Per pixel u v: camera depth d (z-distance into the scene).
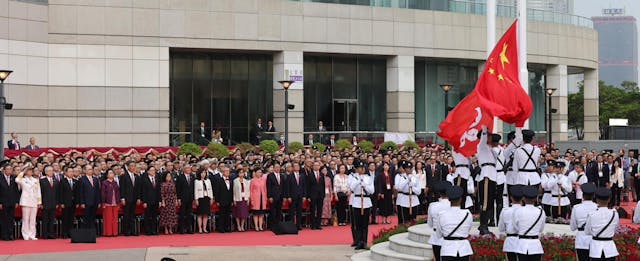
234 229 31.25
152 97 48.94
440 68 59.16
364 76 56.47
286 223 30.12
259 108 53.69
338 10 53.56
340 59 55.78
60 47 47.47
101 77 48.06
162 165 31.11
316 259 23.91
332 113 55.44
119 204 29.23
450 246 17.06
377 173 33.25
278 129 52.59
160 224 29.70
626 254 19.67
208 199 30.16
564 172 32.47
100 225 29.80
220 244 27.09
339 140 49.09
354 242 26.08
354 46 53.94
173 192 29.75
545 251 19.86
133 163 29.61
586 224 17.92
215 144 39.94
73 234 27.28
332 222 32.91
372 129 56.59
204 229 30.30
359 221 25.83
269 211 31.39
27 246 26.36
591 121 67.06
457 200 17.06
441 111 59.12
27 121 46.16
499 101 23.02
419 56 56.16
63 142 47.31
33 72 46.53
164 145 49.22
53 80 47.28
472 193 26.69
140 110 48.72
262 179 31.03
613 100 103.88
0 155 32.59
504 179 22.77
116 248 25.94
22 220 28.31
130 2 48.62
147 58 48.91
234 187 30.61
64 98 47.41
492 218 23.98
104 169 30.73
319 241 28.03
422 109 58.28
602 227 17.70
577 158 38.50
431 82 58.75
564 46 62.97
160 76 49.16
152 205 29.48
